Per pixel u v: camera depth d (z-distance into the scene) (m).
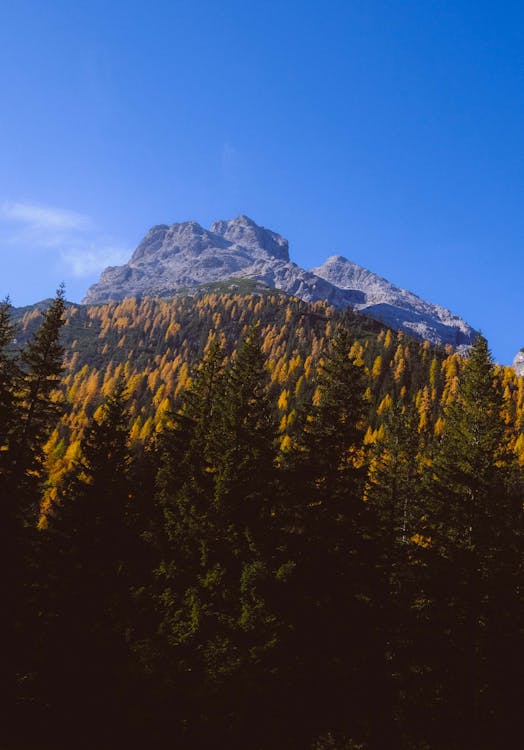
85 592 30.02
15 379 34.22
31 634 29.45
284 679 24.77
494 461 35.69
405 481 41.19
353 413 31.98
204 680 24.50
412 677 29.64
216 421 33.50
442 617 29.97
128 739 25.80
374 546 30.64
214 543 27.66
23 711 27.84
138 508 35.22
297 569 27.17
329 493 30.17
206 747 24.36
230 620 25.12
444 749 28.16
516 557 32.41
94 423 35.09
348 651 27.64
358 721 27.81
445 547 32.31
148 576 31.48
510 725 28.64
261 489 29.31
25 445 33.59
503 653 29.84
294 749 24.66
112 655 28.08
